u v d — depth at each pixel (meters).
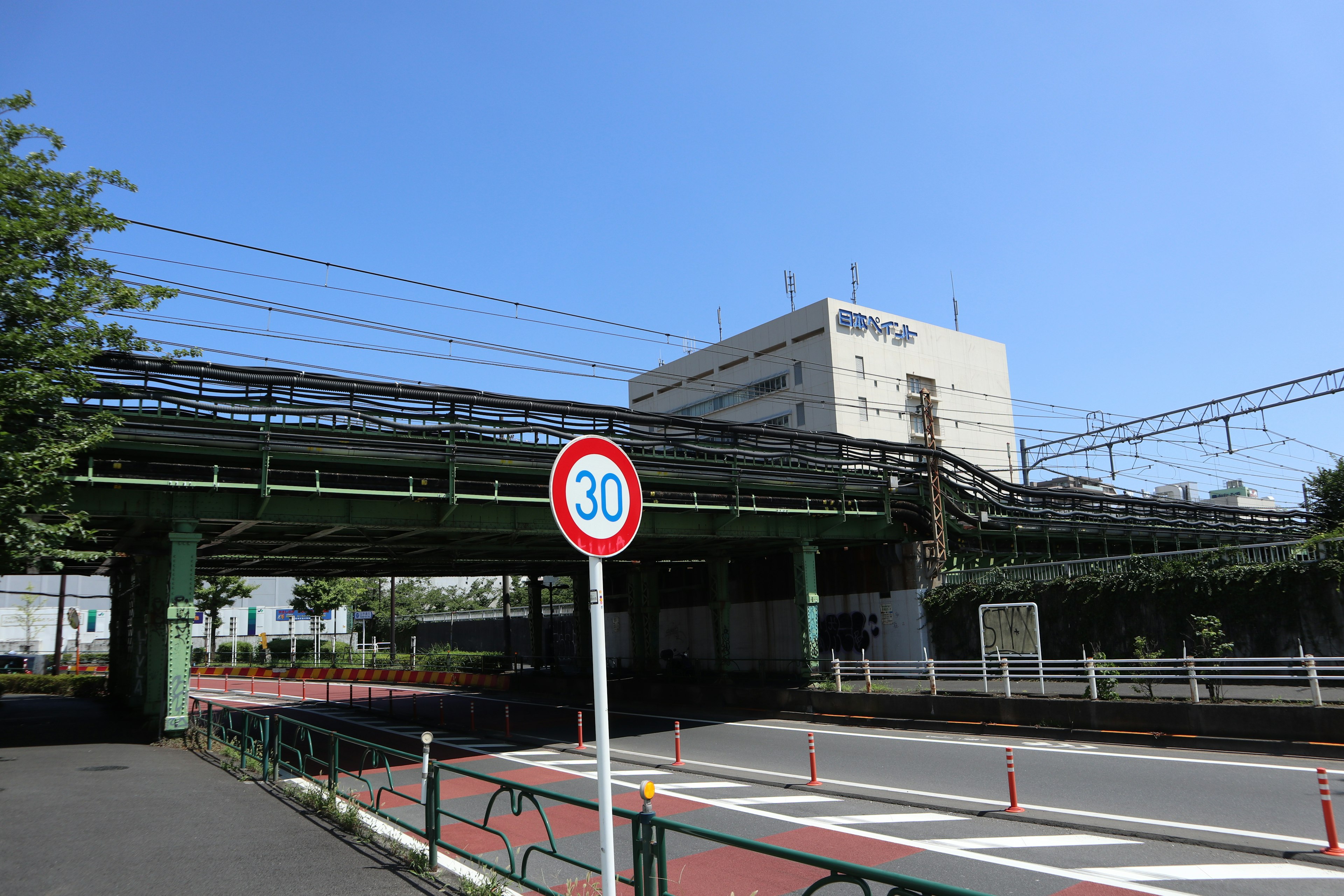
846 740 20.53
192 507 19.70
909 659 34.72
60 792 12.84
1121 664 20.58
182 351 18.64
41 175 16.08
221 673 57.19
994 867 8.98
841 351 60.72
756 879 8.85
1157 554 26.42
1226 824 10.55
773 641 42.66
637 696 34.44
